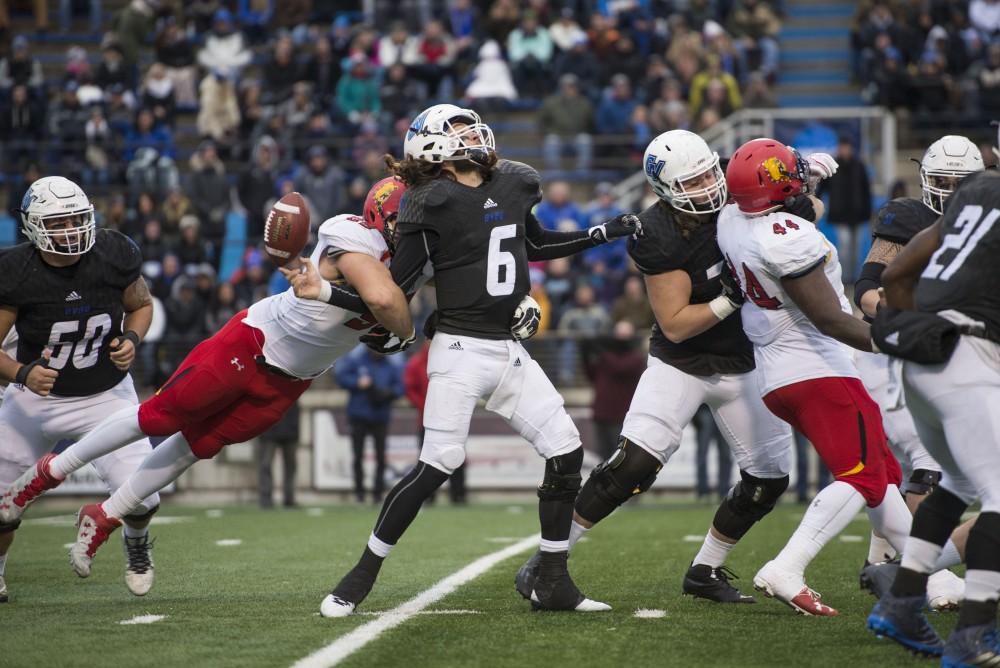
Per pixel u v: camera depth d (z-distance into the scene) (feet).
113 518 58.95
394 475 147.43
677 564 75.36
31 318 59.57
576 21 196.24
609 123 174.09
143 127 176.24
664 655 46.21
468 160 54.24
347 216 55.21
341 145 173.06
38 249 59.16
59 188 57.77
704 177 55.16
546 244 57.88
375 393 139.13
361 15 210.59
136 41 193.26
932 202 58.70
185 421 57.77
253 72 204.03
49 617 55.88
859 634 50.42
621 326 135.44
